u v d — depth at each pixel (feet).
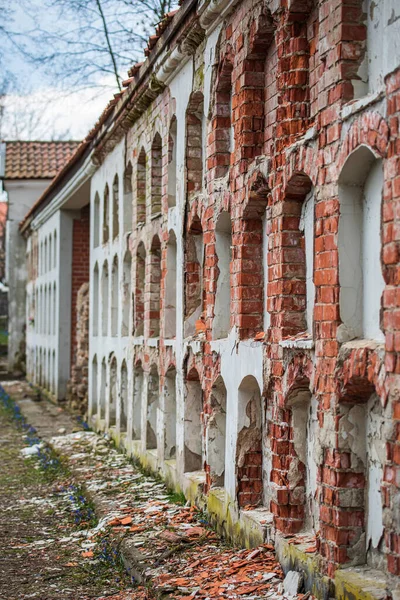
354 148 17.63
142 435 38.78
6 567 26.68
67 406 69.05
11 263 106.73
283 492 21.83
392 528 16.05
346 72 18.22
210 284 28.09
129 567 24.76
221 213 27.07
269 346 22.59
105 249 49.80
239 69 25.12
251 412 25.03
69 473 40.42
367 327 18.24
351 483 18.53
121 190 44.83
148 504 31.01
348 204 18.48
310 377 20.25
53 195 71.15
